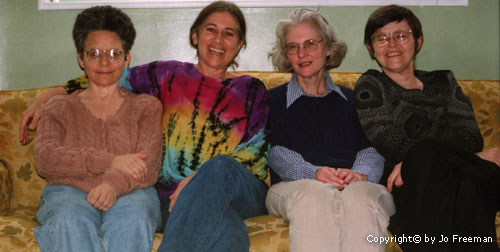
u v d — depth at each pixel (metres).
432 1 2.79
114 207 1.70
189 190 1.65
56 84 2.74
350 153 2.13
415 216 1.69
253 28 2.78
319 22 2.15
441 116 2.13
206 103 2.08
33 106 2.09
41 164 1.82
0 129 2.32
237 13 2.19
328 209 1.63
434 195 1.66
